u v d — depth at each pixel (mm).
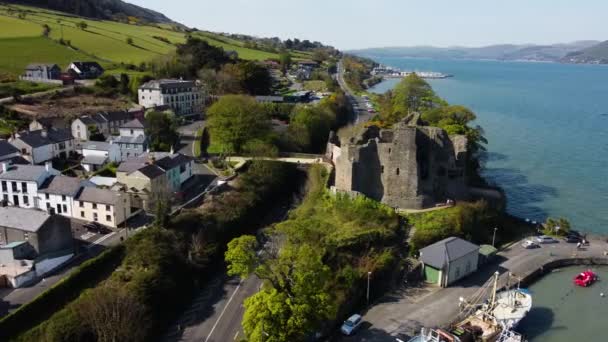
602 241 101125
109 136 142500
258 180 114000
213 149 140625
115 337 61219
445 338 66312
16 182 97562
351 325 69625
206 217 92625
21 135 121062
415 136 99938
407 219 97625
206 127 158375
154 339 67000
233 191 106688
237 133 134125
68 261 79812
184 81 193875
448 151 104438
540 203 123625
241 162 128000
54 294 69062
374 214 95500
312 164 127500
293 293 64250
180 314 73188
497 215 104875
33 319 65500
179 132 156750
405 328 70812
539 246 98562
